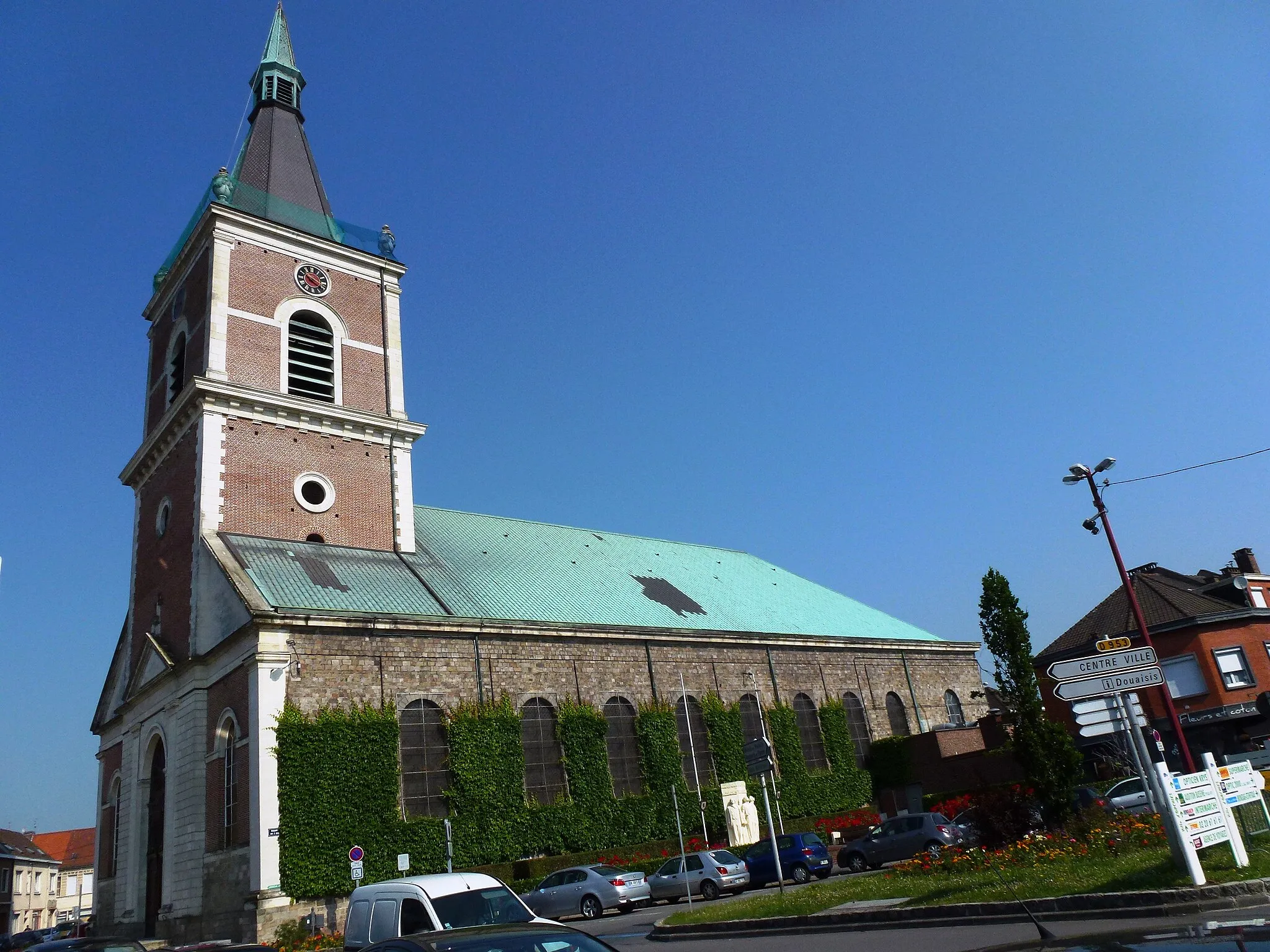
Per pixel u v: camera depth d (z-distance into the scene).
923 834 26.50
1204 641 39.09
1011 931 13.53
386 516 36.44
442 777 30.56
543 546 43.19
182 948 19.67
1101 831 18.69
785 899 19.94
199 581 31.30
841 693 44.66
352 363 37.78
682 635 39.22
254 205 37.50
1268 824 16.83
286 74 43.03
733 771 38.47
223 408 33.28
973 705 50.31
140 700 34.47
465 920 14.34
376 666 30.11
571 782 33.53
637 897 26.34
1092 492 27.50
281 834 26.28
